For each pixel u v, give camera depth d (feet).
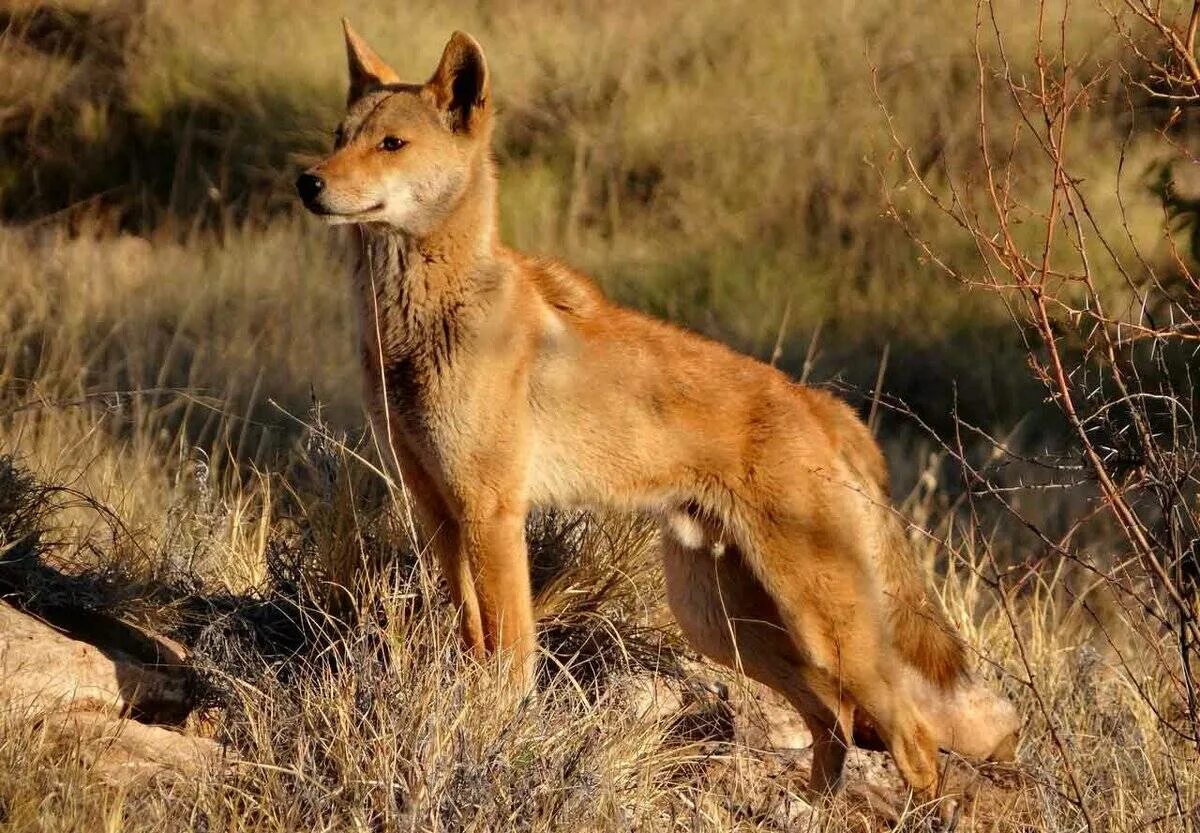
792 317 108.58
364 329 54.49
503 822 43.45
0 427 70.44
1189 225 81.97
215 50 133.59
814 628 54.44
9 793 40.93
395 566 56.65
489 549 53.11
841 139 121.60
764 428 54.75
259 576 62.85
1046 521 80.89
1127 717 57.16
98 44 136.46
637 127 126.41
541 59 133.49
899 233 112.78
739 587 56.90
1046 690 59.62
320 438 65.57
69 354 86.63
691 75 132.87
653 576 62.49
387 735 44.91
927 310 106.52
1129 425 51.98
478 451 52.85
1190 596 50.16
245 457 80.74
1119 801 48.44
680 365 55.31
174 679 50.21
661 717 56.03
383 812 43.06
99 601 54.34
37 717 45.50
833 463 55.11
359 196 52.06
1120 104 114.62
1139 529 45.37
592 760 46.85
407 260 53.11
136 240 117.29
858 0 137.90
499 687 48.39
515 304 53.78
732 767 54.44
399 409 53.67
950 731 56.08
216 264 108.99
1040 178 111.96
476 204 53.67
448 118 53.93
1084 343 51.42
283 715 46.80
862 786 56.95
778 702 60.75
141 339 92.58
